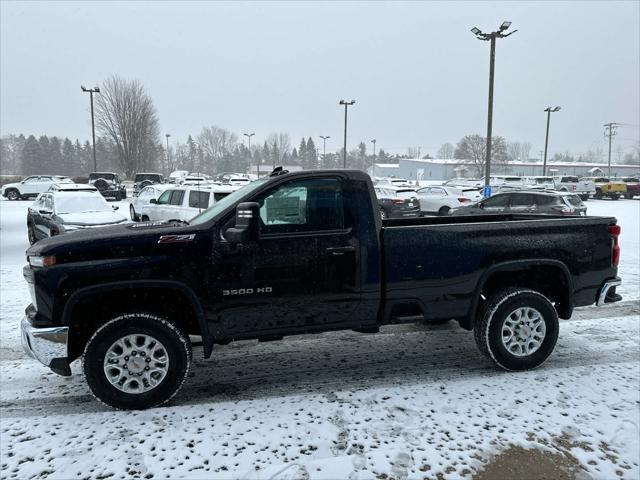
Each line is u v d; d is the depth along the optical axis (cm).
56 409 421
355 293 446
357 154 14262
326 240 435
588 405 416
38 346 396
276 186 433
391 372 492
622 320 659
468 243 467
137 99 7288
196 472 330
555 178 4056
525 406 415
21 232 1795
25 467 338
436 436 370
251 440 367
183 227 429
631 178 5028
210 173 11331
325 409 412
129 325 406
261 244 423
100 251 403
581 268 498
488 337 474
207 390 456
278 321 438
